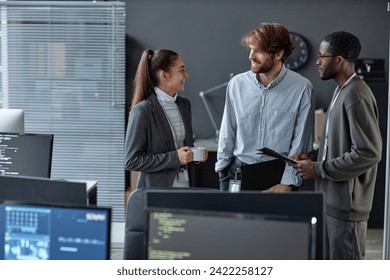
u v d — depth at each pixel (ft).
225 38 19.24
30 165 9.20
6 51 17.24
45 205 5.19
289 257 4.71
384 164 17.90
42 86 17.30
